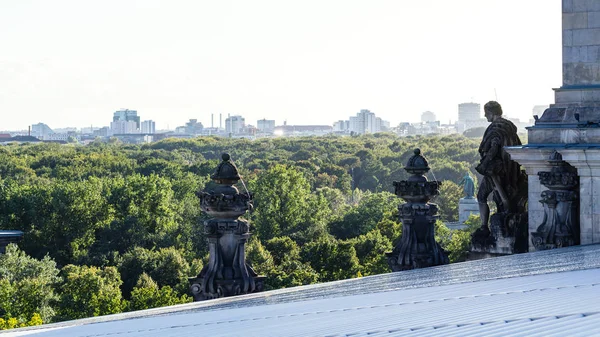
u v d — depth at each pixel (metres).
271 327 33.53
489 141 68.38
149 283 170.88
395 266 62.66
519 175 68.94
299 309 39.38
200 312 44.41
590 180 63.00
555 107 66.44
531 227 66.88
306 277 160.00
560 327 26.06
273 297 50.25
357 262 171.25
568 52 66.69
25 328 45.03
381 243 181.25
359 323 32.12
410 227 62.44
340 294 46.31
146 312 51.34
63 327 43.09
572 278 40.75
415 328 29.50
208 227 55.28
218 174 56.19
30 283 152.88
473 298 36.84
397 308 35.97
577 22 66.44
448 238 178.25
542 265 49.72
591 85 66.12
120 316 50.53
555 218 64.19
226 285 55.00
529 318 28.70
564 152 63.38
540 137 65.75
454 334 27.20
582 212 63.25
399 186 62.66
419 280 49.88
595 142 63.88
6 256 174.38
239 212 55.72
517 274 45.22
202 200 55.81
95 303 155.25
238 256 55.81
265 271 163.38
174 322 39.44
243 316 38.81
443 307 34.56
